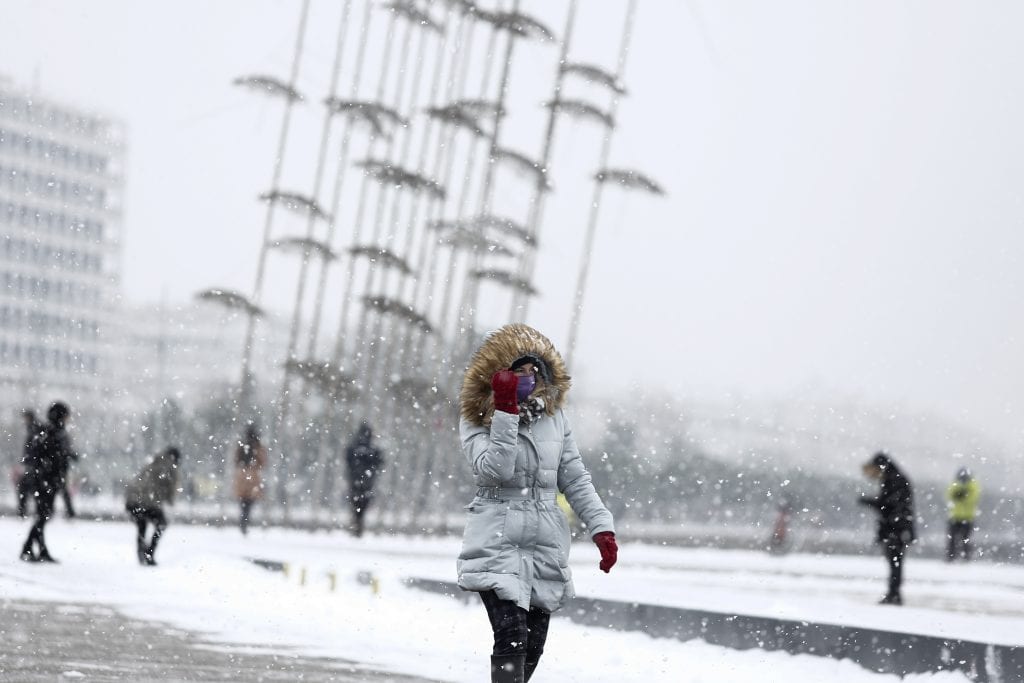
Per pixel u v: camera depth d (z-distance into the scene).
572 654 21.42
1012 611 31.28
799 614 24.59
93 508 82.69
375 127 85.44
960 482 65.62
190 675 16.09
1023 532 88.81
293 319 92.56
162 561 38.47
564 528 13.20
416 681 16.59
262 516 84.62
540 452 13.07
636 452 115.50
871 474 33.44
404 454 82.56
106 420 190.75
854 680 19.95
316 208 86.81
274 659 18.36
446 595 29.08
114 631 21.05
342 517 87.50
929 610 30.53
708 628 23.22
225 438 125.25
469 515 13.18
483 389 13.36
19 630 20.34
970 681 19.36
